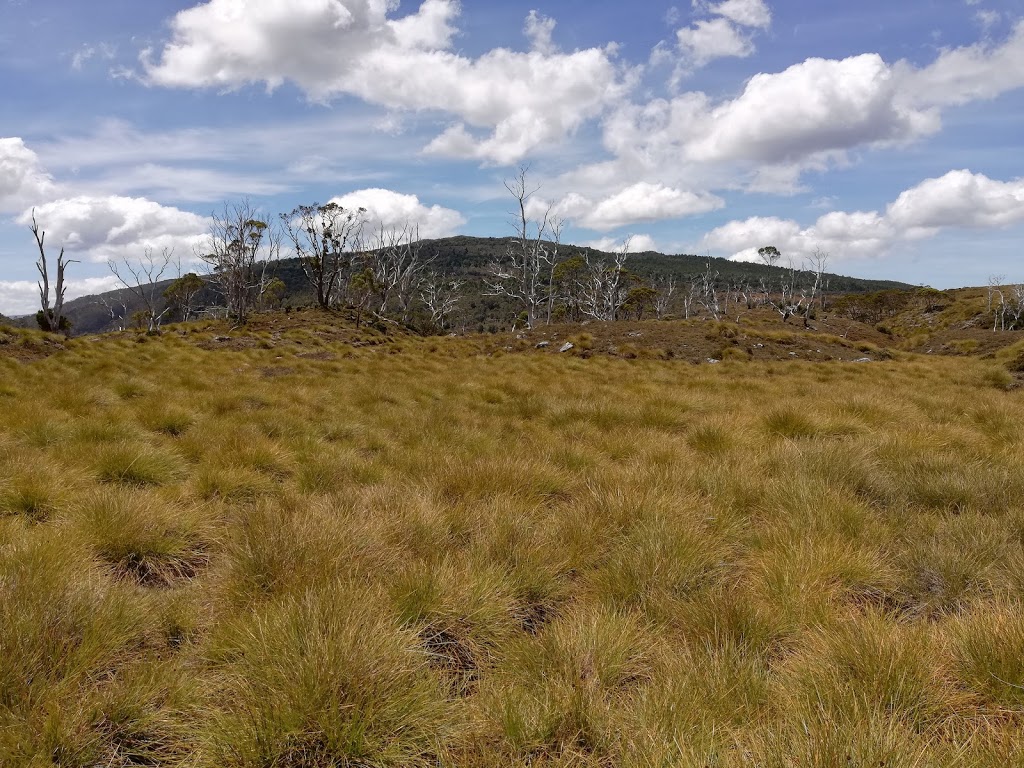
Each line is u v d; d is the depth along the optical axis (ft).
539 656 10.11
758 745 7.57
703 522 15.92
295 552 12.97
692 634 11.06
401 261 227.81
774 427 29.30
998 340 129.08
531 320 188.24
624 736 8.23
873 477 19.61
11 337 69.36
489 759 8.02
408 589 11.85
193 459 22.86
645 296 277.85
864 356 96.84
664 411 32.76
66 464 19.80
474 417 32.30
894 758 7.15
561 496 19.86
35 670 8.77
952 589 12.71
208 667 9.83
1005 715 8.79
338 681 8.48
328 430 28.48
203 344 90.33
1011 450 24.44
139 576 13.55
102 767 7.91
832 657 9.61
